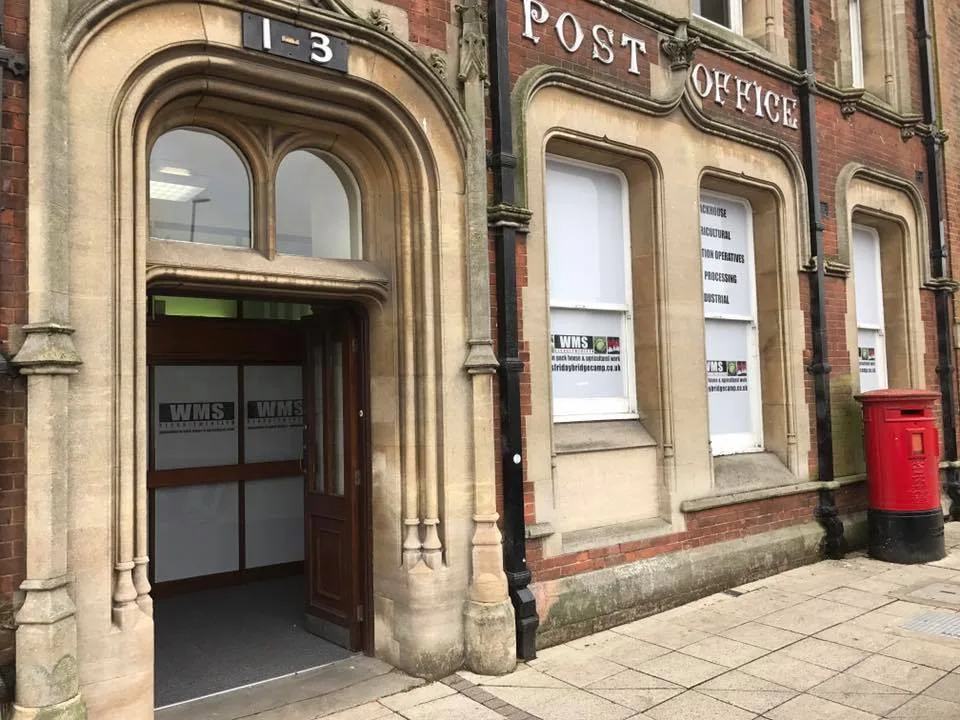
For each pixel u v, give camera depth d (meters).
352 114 4.61
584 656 4.96
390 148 4.78
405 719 4.07
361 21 4.43
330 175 5.00
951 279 9.73
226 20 4.01
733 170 7.01
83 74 3.58
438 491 4.79
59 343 3.41
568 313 6.09
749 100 7.21
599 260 6.30
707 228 7.29
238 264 4.27
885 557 7.42
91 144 3.59
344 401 5.20
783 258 7.50
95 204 3.59
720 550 6.43
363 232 4.98
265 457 7.23
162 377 6.72
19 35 3.51
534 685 4.51
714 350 7.27
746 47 7.23
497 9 5.18
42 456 3.34
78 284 3.53
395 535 4.84
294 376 7.48
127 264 3.68
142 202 3.83
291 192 4.80
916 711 4.07
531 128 5.43
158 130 4.11
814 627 5.45
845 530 7.69
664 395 6.24
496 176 5.14
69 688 3.35
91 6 3.57
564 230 6.10
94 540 3.51
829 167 8.17
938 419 9.44
